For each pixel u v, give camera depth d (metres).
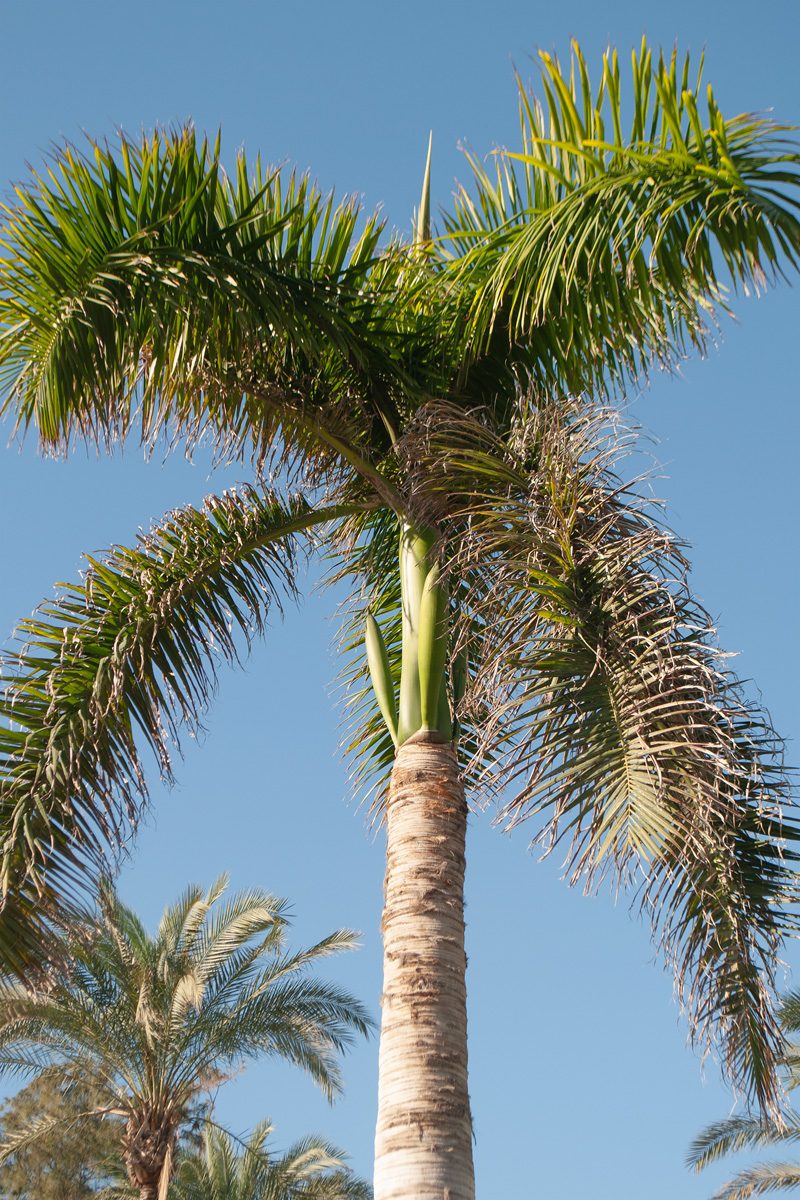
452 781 5.58
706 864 4.39
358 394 6.82
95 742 5.73
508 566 5.01
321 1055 17.42
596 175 5.77
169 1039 17.23
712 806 4.29
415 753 5.65
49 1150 25.20
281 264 6.36
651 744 4.35
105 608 6.29
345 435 6.64
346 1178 20.59
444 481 5.89
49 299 5.76
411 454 6.06
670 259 5.45
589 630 4.77
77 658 5.98
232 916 17.91
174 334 6.05
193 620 6.46
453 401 6.64
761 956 4.47
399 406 6.79
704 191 5.21
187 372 6.22
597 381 6.56
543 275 5.66
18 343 5.80
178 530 6.72
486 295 6.29
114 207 5.86
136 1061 17.47
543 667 4.71
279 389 6.58
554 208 5.63
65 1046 17.36
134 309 5.86
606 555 4.89
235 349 6.24
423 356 6.77
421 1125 4.53
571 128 5.79
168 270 5.75
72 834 5.52
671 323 6.15
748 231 5.20
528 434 5.55
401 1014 4.84
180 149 5.99
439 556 5.91
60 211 5.79
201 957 17.55
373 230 6.73
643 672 4.52
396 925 5.11
